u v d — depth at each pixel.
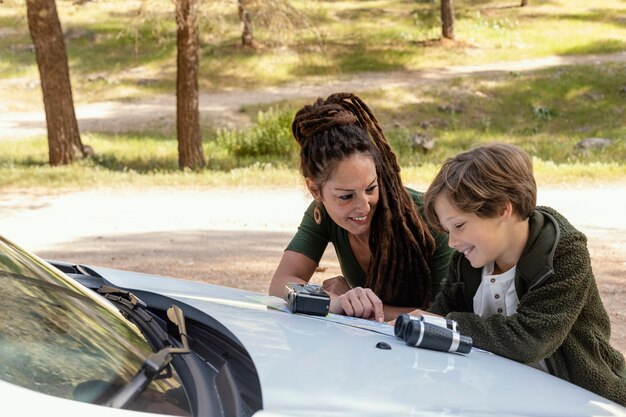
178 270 8.95
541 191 15.70
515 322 2.56
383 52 38.75
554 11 46.00
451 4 40.09
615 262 9.27
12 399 1.48
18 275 2.05
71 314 1.97
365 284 3.29
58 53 20.77
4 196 15.49
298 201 14.84
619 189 15.96
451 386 1.99
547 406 1.99
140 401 1.71
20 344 1.73
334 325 2.43
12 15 44.50
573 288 2.55
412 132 28.22
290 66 36.91
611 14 45.22
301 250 3.42
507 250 2.60
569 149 24.97
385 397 1.85
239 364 2.02
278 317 2.44
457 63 37.72
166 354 1.89
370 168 2.99
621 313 7.06
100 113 31.97
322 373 1.92
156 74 37.19
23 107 32.94
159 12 22.62
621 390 2.65
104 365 1.79
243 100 33.19
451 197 2.49
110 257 9.69
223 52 38.00
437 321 2.41
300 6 41.88
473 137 28.44
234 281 8.42
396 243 3.15
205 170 19.75
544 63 37.53
